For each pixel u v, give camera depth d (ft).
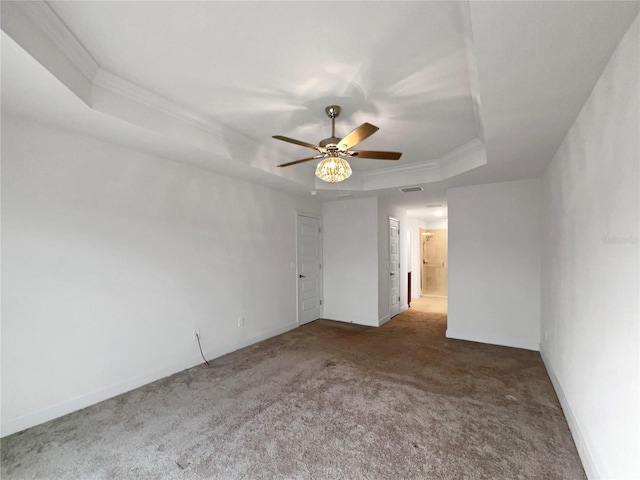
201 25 5.52
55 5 5.05
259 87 7.63
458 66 6.66
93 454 6.47
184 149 9.61
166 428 7.40
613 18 4.22
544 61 5.19
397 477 5.83
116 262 9.19
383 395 9.07
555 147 9.30
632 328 4.37
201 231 11.79
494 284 14.16
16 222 7.30
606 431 5.23
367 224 17.76
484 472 5.95
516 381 10.07
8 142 7.21
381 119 9.35
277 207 15.69
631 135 4.43
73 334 8.22
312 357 12.32
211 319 12.14
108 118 7.43
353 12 5.16
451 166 12.91
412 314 21.06
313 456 6.41
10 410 7.16
